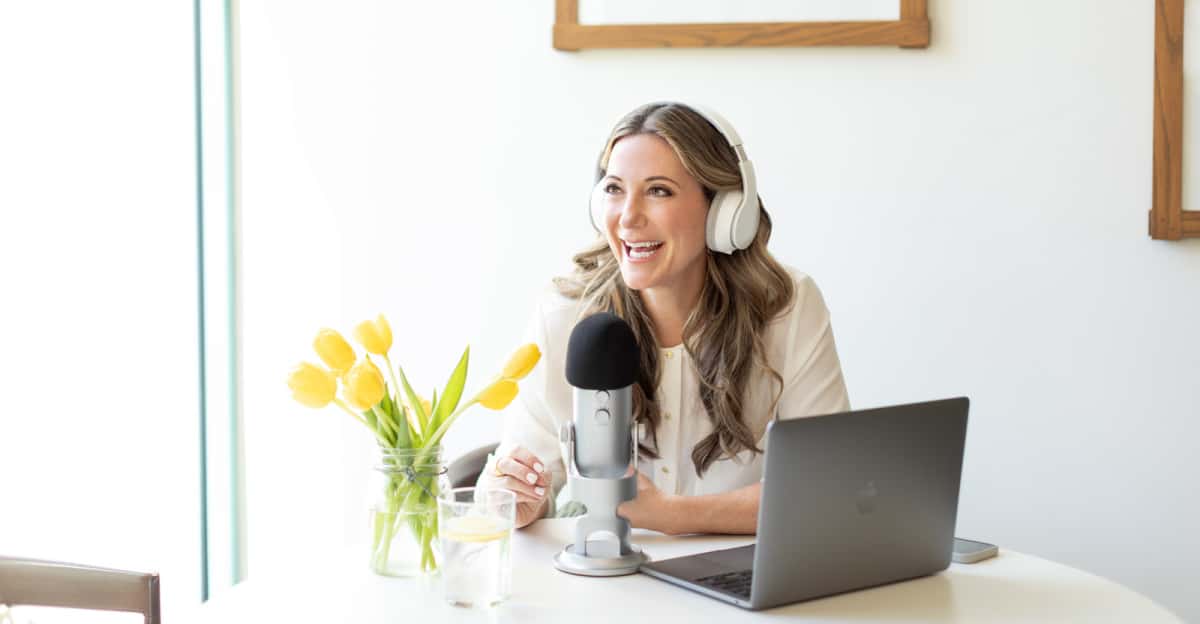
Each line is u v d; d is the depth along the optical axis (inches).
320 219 115.0
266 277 116.3
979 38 103.3
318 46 114.0
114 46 99.3
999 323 104.7
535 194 111.2
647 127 69.3
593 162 110.0
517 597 54.3
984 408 105.4
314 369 56.6
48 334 91.4
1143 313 102.8
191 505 111.7
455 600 53.1
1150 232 101.5
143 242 103.9
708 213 70.5
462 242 112.7
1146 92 101.5
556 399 76.1
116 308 99.9
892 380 106.5
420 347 114.0
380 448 58.1
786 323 75.1
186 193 110.9
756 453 75.0
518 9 110.3
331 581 57.2
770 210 107.3
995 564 61.2
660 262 69.6
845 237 106.3
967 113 104.0
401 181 113.4
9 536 87.7
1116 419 103.7
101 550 98.0
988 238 104.4
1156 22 100.2
